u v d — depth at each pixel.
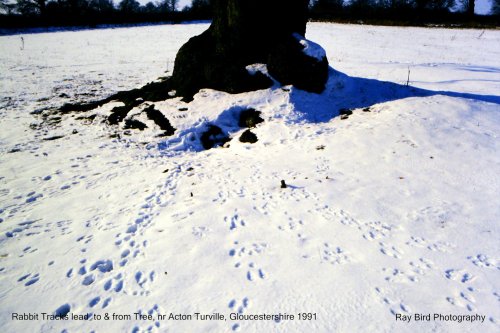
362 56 22.36
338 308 4.05
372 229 5.53
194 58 12.73
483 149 7.77
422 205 6.07
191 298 4.31
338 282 4.45
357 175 7.25
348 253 5.01
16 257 5.21
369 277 4.52
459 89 13.18
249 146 9.41
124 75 19.69
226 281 4.56
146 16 54.44
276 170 7.82
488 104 10.27
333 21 46.50
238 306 4.15
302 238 5.40
